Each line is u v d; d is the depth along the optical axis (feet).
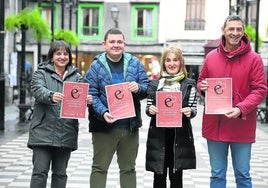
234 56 16.79
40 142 16.96
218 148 17.24
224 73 16.98
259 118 62.80
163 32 119.14
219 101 16.52
